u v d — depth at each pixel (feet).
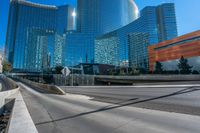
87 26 532.73
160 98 42.50
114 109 31.17
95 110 31.01
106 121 22.84
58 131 19.65
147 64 396.78
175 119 22.25
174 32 404.98
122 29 487.61
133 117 24.34
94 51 516.32
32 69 485.15
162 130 18.20
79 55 517.14
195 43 256.93
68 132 19.13
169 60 295.89
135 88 78.79
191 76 113.80
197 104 31.89
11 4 540.11
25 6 528.63
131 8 637.71
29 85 175.42
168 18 411.95
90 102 42.32
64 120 24.58
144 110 29.07
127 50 460.14
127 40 464.65
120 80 205.36
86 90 90.22
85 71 413.80
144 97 46.42
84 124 21.95
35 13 538.06
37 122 24.06
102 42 519.19
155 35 417.49
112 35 505.25
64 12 587.68
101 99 47.39
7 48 501.97
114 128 19.66
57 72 391.86
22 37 502.38
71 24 597.11
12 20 514.68
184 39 273.13
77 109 33.01
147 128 19.08
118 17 565.94
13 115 24.79
